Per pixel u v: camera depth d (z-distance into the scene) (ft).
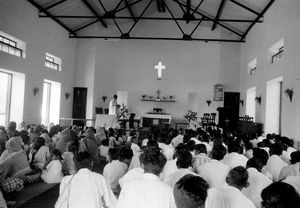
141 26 61.77
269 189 4.82
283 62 34.45
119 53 62.08
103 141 28.78
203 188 4.89
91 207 9.30
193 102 62.34
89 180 9.55
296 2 31.09
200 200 4.82
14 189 17.67
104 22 58.08
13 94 40.81
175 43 62.28
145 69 62.44
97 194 9.51
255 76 48.21
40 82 45.24
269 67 40.29
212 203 7.71
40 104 45.47
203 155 14.53
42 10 43.73
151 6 57.88
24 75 40.86
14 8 37.83
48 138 27.58
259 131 42.04
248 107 54.65
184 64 62.03
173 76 62.34
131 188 6.98
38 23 44.04
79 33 57.26
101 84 60.13
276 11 37.78
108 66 60.85
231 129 49.19
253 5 43.06
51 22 48.06
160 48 62.54
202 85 61.05
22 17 39.75
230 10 48.52
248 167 12.31
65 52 53.98
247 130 43.37
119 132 35.55
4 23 35.88
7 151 19.84
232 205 7.85
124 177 10.94
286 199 4.59
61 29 51.85
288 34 33.09
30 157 23.61
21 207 16.03
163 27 61.72
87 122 57.52
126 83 62.34
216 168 11.68
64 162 23.12
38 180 22.03
